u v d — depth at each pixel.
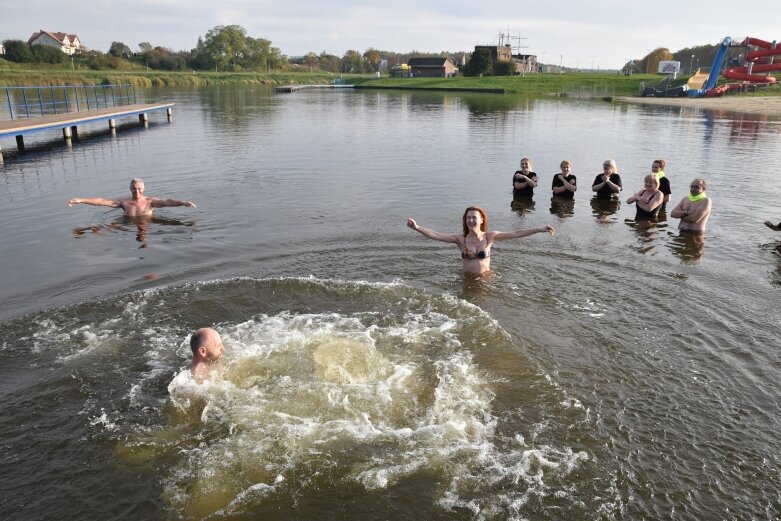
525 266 8.62
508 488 4.09
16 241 9.74
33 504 3.91
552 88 73.69
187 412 4.89
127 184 14.77
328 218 11.41
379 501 3.96
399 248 9.38
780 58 69.25
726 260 9.05
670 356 5.91
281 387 5.25
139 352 5.87
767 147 22.27
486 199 13.54
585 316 6.87
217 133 26.66
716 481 4.14
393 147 22.42
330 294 7.40
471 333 6.40
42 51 88.44
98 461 4.32
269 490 4.05
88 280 7.87
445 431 4.69
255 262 8.63
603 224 11.35
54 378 5.36
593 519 3.82
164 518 3.81
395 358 5.84
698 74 66.69
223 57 130.50
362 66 165.38
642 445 4.53
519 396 5.21
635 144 23.30
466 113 40.03
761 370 5.62
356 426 4.74
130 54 116.19
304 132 27.45
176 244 9.56
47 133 26.02
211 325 6.49
